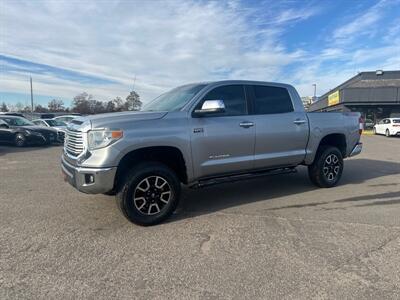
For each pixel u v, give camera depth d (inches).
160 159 183.5
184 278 117.4
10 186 259.6
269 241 149.1
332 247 142.3
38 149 555.5
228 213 189.8
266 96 215.3
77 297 105.7
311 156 235.6
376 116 1312.7
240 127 196.5
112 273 120.9
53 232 160.6
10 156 457.1
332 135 251.8
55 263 128.3
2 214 188.2
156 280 116.2
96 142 158.6
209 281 115.4
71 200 216.8
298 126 224.1
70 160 171.6
